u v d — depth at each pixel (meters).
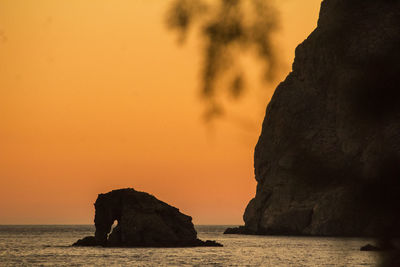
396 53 3.99
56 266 94.62
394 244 3.87
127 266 93.69
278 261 104.94
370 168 4.04
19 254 122.44
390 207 3.93
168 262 101.12
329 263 96.88
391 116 4.02
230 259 109.44
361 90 4.08
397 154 3.98
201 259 108.12
